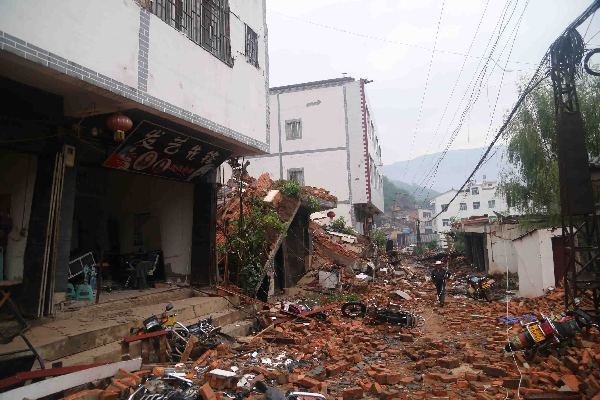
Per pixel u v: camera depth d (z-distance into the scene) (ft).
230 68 32.63
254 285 38.42
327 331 31.19
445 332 32.63
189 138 30.40
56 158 23.35
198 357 23.12
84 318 23.73
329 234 78.02
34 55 17.26
